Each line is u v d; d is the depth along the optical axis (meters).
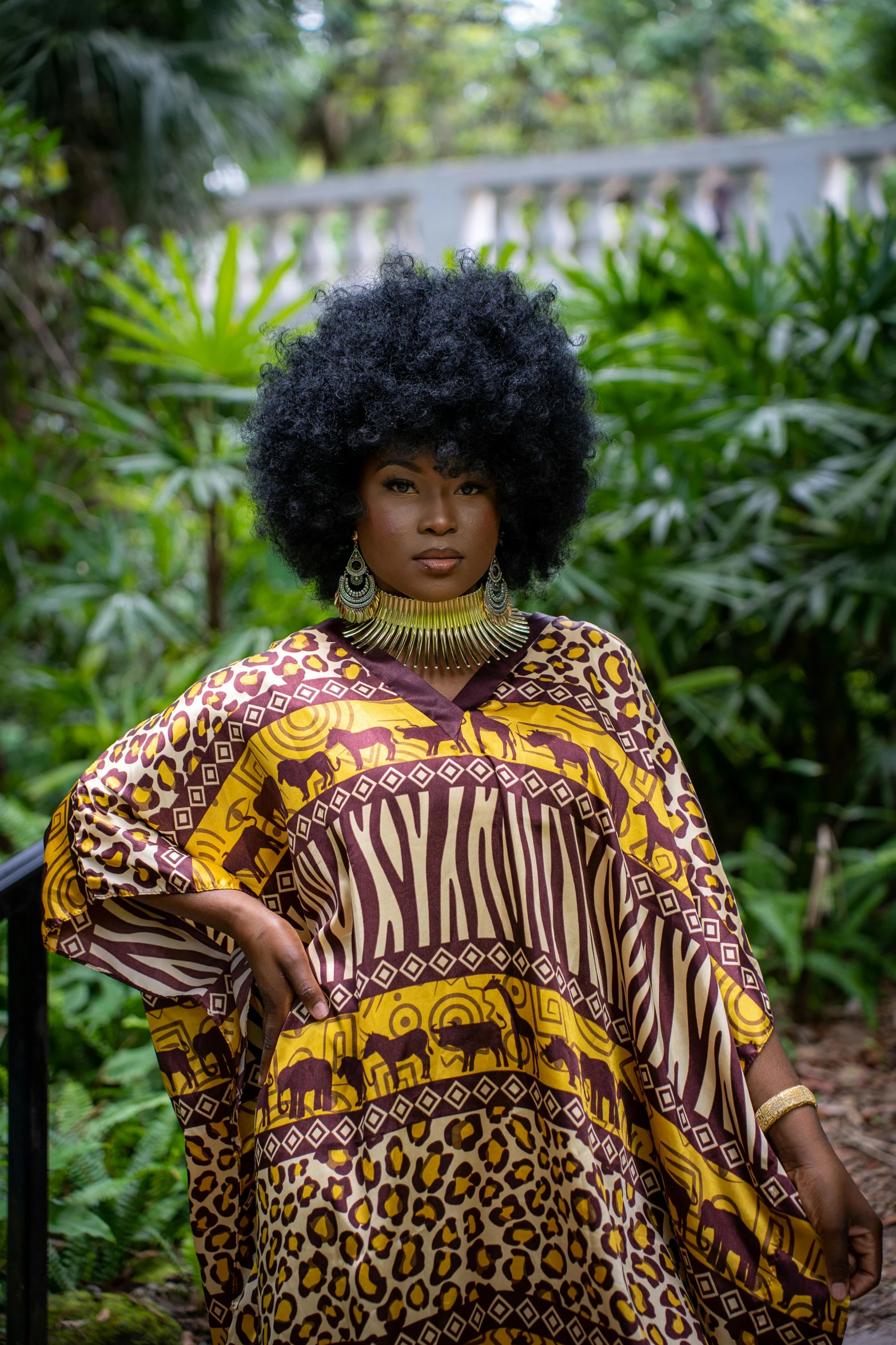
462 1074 1.41
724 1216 1.43
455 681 1.51
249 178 7.33
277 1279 1.38
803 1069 3.21
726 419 3.76
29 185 4.55
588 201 6.38
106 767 1.50
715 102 11.77
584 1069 1.42
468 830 1.41
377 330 1.51
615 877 1.46
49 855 1.54
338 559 1.63
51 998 2.86
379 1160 1.38
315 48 10.47
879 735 4.38
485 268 1.65
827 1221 1.39
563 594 3.76
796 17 11.39
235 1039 1.54
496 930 1.42
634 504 3.89
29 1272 1.74
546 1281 1.42
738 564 3.92
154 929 1.54
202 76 5.96
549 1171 1.40
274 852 1.51
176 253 3.50
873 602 3.81
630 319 4.16
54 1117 2.42
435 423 1.43
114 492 4.68
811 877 4.00
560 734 1.48
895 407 4.02
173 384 3.95
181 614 4.20
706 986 1.46
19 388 4.73
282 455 1.58
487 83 12.23
